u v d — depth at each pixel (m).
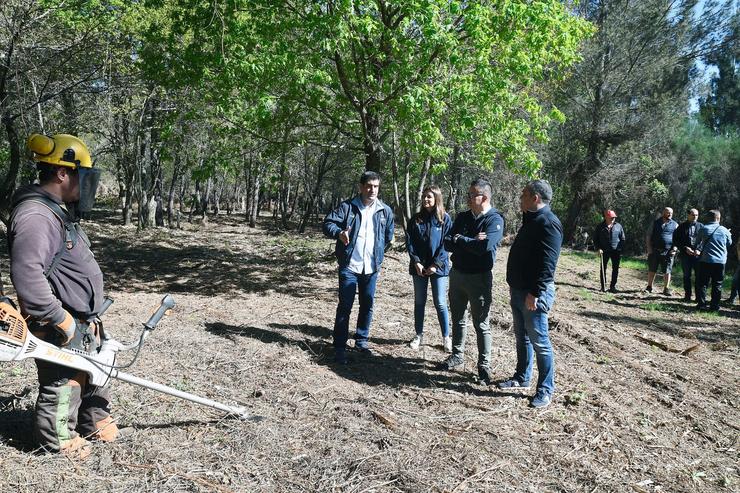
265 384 5.01
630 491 3.58
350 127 12.77
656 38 28.77
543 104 19.95
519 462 3.84
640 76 29.08
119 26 13.55
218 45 10.19
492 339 7.06
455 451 3.93
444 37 8.91
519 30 9.70
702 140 29.70
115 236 19.38
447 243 5.37
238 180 42.50
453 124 10.09
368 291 6.13
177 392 3.66
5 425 3.77
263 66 9.85
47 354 3.04
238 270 12.55
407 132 9.91
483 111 9.92
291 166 28.45
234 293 9.72
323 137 15.08
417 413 4.59
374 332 7.17
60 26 13.15
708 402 5.38
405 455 3.80
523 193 4.93
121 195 27.44
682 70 30.39
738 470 3.98
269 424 4.11
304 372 5.41
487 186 5.39
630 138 29.55
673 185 29.97
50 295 3.00
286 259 15.16
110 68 13.68
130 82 14.34
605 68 29.16
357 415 4.47
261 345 6.22
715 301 11.38
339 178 35.38
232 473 3.43
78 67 13.88
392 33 9.67
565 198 33.62
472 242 5.18
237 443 3.78
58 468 3.29
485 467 3.72
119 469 3.38
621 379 5.89
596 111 29.42
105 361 3.35
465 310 5.75
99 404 3.66
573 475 3.72
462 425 4.41
